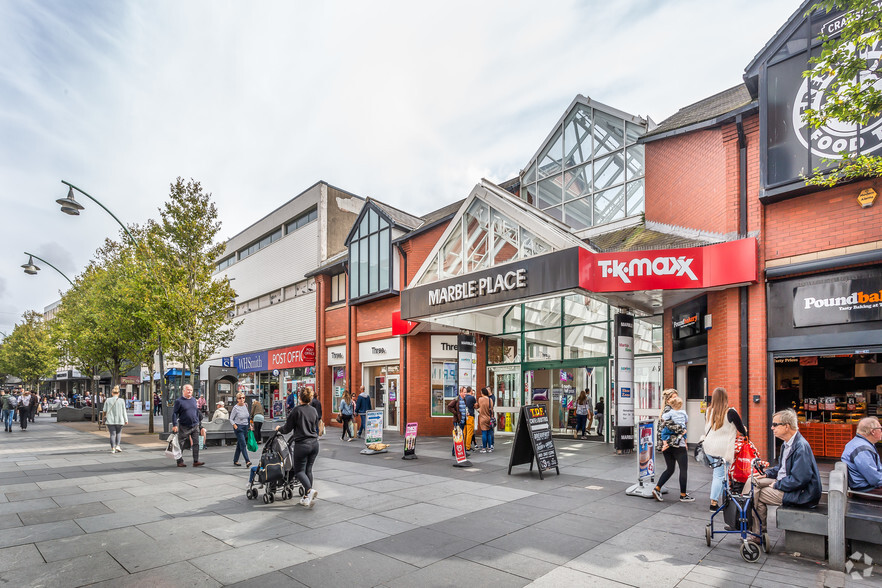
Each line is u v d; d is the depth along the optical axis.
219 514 6.71
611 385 14.34
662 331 13.95
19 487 8.54
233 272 35.00
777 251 9.88
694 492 7.96
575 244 11.48
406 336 18.75
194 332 16.78
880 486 5.36
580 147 16.77
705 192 11.61
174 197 17.34
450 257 15.53
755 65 10.41
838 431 10.98
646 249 10.80
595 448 13.17
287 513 6.76
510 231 13.62
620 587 4.34
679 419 7.42
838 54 6.38
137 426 24.48
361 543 5.49
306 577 4.55
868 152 8.55
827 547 5.01
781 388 13.29
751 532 5.20
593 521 6.36
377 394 21.02
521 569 4.75
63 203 15.34
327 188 26.92
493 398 17.83
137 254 18.05
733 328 10.22
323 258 26.23
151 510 6.93
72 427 23.75
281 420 15.88
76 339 22.66
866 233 8.70
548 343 16.25
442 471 10.09
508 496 7.77
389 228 20.39
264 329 30.67
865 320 8.63
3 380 64.31
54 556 5.09
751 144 10.46
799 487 5.15
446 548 5.33
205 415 21.25
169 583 4.42
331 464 11.05
